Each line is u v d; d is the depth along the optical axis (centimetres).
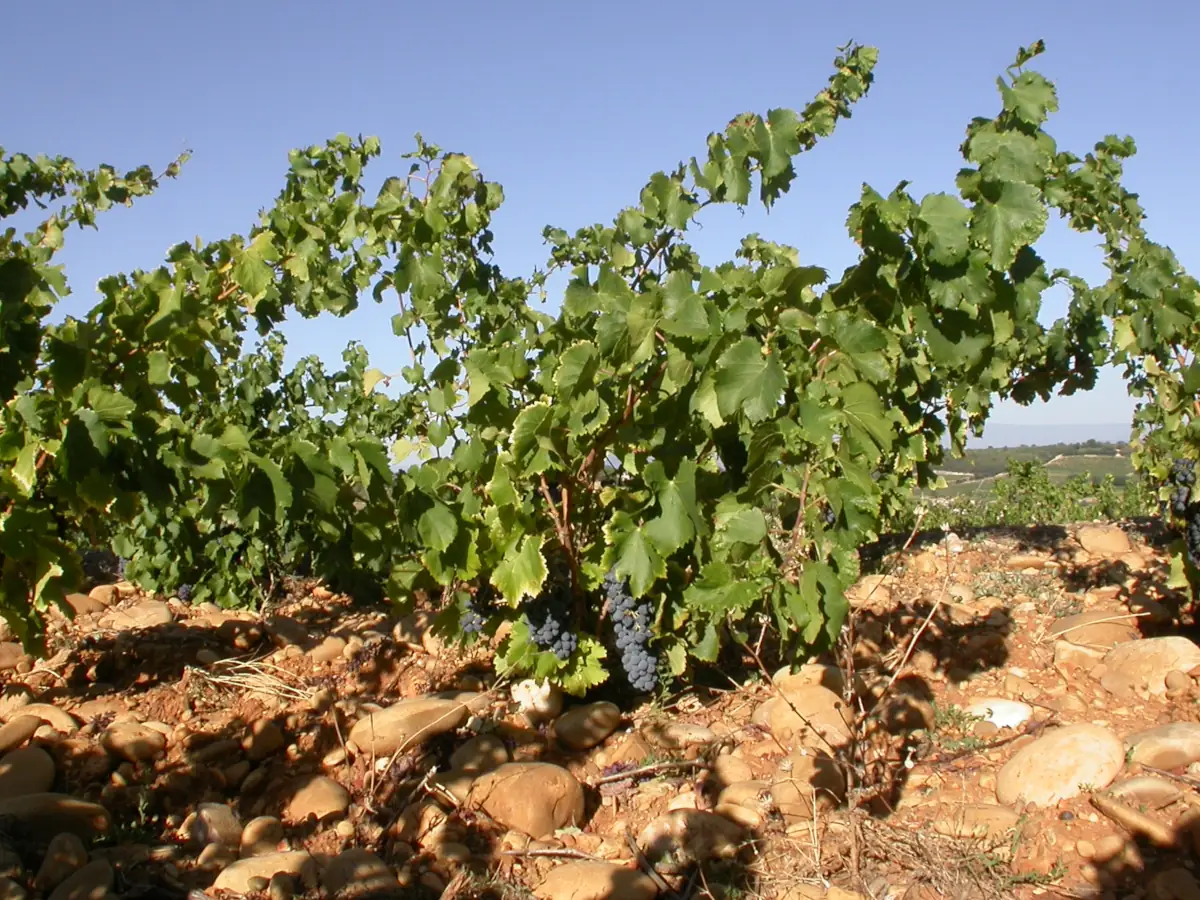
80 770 411
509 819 368
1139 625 518
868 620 534
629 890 329
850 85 454
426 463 404
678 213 441
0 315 309
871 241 343
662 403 395
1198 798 359
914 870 330
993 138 348
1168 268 476
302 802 389
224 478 350
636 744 419
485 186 492
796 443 340
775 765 406
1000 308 363
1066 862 340
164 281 381
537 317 472
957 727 428
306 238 470
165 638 560
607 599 434
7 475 315
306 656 531
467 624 461
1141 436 550
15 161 550
